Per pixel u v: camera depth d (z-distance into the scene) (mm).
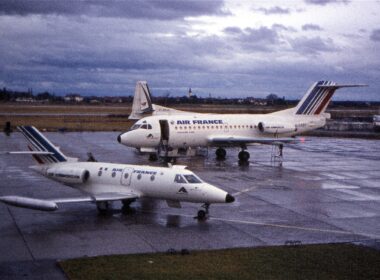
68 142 64500
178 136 45125
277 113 51344
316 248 19594
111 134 78562
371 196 31000
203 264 17344
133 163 45000
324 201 29203
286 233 21953
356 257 18484
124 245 19625
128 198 24500
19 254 18266
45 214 24797
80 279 15594
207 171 40656
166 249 19188
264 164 46156
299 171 41688
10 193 30125
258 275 16375
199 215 24172
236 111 158125
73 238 20516
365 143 71625
